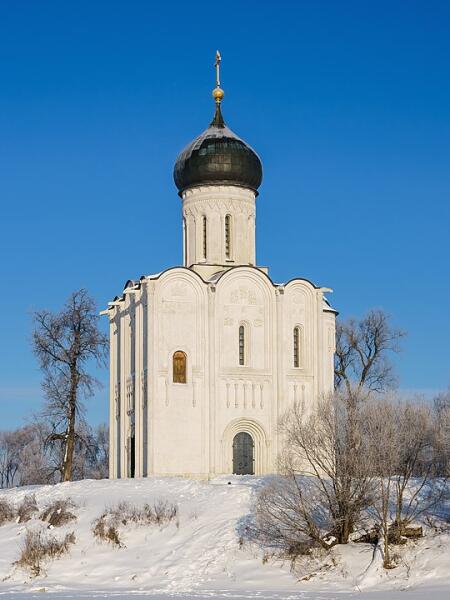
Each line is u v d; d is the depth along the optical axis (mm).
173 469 71375
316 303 76062
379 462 50875
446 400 56781
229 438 73062
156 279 72625
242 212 79062
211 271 77062
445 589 44906
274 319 74750
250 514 56312
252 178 79500
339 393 57875
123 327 79188
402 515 52781
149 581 50250
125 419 77688
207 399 72562
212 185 78750
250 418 73250
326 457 52219
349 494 51125
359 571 48562
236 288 74562
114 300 82688
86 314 79812
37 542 54562
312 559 50219
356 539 51625
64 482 70812
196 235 79062
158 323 72375
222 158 78438
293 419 62062
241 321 74312
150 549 54000
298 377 74875
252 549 52344
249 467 73375
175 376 72438
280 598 44031
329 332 78375
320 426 53094
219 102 81938
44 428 99938
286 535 51656
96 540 55281
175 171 80625
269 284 75000
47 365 79062
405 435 51906
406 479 51312
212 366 72875
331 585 47656
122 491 64250
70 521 58625
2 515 61312
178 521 56312
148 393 71500
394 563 48656
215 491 61531
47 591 48094
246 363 74062
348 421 52219
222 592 46500
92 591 47844
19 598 45531
